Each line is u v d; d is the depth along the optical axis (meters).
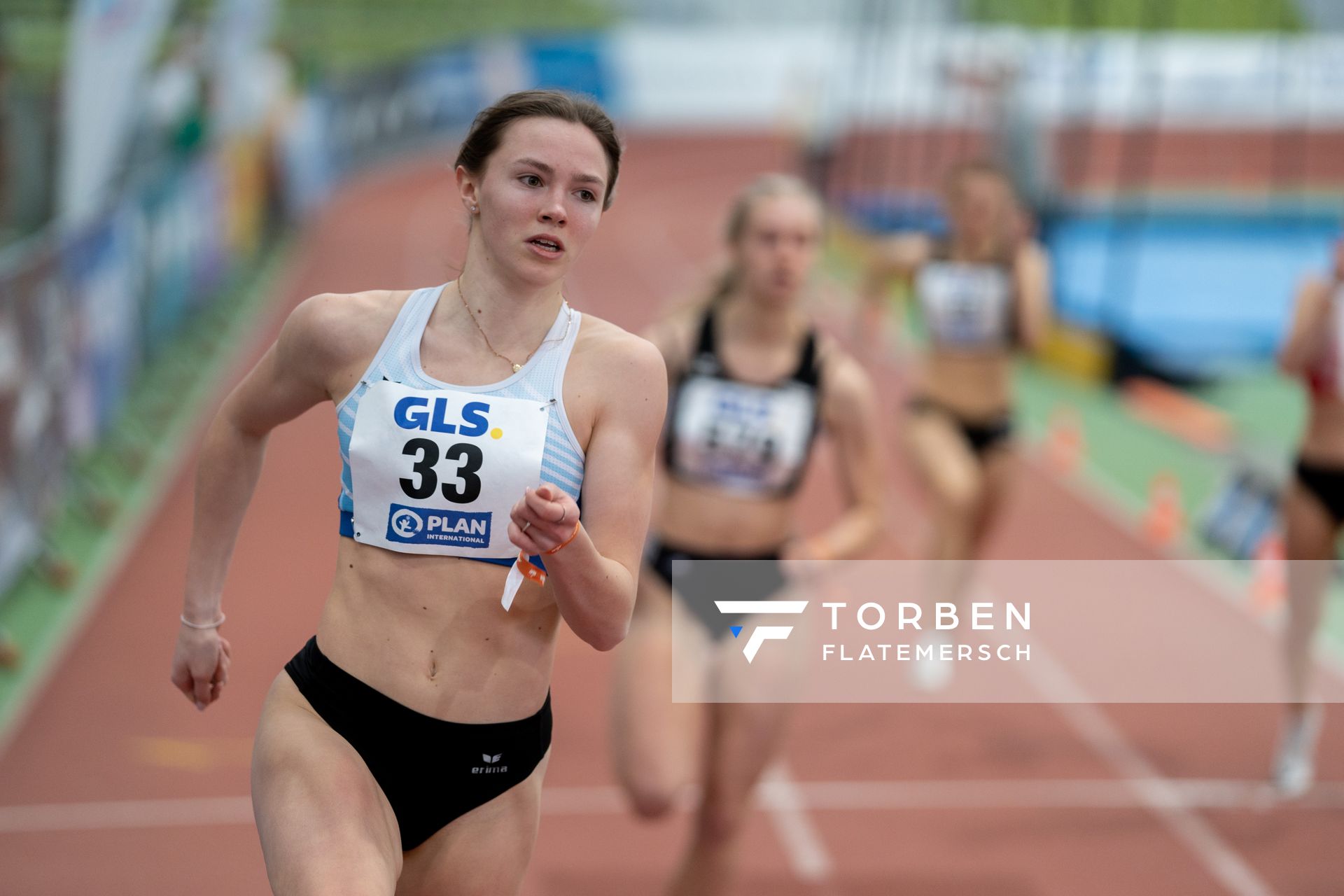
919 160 85.75
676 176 104.12
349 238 69.69
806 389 13.78
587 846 16.89
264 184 61.06
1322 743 20.28
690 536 13.66
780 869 16.47
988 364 22.09
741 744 12.91
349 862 7.20
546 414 7.62
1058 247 59.19
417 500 7.66
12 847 16.27
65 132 34.94
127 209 35.69
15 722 19.80
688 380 13.80
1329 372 17.28
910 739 20.22
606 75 116.69
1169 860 16.89
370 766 7.80
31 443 25.52
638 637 13.38
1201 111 94.94
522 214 7.52
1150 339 48.34
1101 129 95.88
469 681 7.82
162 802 17.52
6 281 23.86
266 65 64.19
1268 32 90.56
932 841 17.22
